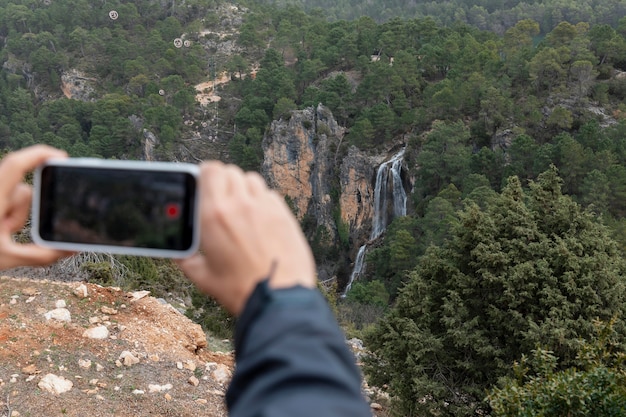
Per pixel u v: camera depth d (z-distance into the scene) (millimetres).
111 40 152375
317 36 134875
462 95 93062
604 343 10508
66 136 123125
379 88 102750
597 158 70250
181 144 115062
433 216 72562
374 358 20172
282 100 105625
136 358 11711
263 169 104500
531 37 121312
